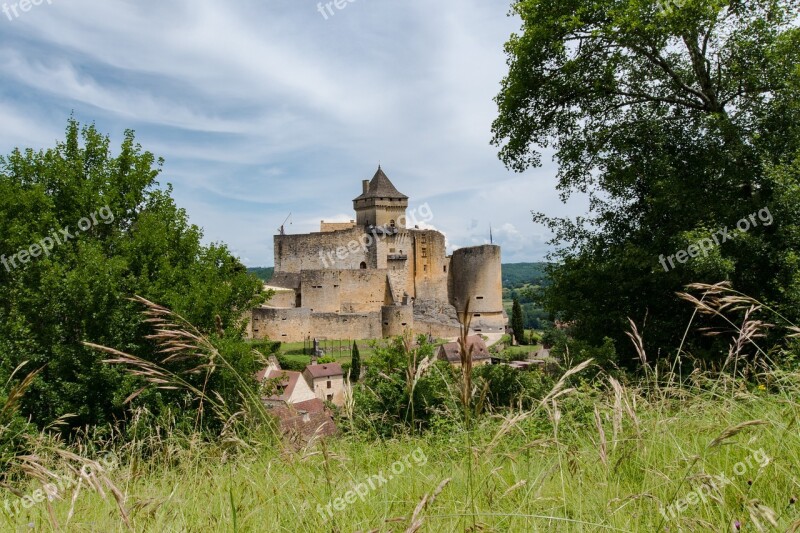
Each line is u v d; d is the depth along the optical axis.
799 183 11.74
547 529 3.18
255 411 5.01
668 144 15.05
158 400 10.72
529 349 55.28
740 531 2.73
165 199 24.48
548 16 14.91
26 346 17.83
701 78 14.42
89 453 6.52
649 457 3.86
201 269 21.88
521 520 3.26
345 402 6.11
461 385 3.26
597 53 15.34
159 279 19.56
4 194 20.45
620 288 14.30
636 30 13.54
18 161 22.92
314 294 68.38
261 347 20.00
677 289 13.44
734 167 13.31
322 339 62.66
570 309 15.55
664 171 14.09
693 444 4.07
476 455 3.82
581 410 5.65
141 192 24.42
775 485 3.26
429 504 3.17
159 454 5.23
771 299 11.68
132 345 17.16
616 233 16.53
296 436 5.00
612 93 15.96
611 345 11.48
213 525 3.60
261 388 9.40
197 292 18.30
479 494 3.68
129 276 19.39
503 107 16.70
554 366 10.86
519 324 70.44
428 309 72.00
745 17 13.88
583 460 3.96
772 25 13.56
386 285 72.06
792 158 12.69
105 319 17.80
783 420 3.96
